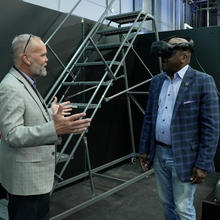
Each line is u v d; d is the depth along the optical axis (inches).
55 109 61.3
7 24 98.4
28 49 55.7
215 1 271.9
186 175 65.2
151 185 135.1
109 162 155.8
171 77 71.3
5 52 98.6
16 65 57.2
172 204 74.7
